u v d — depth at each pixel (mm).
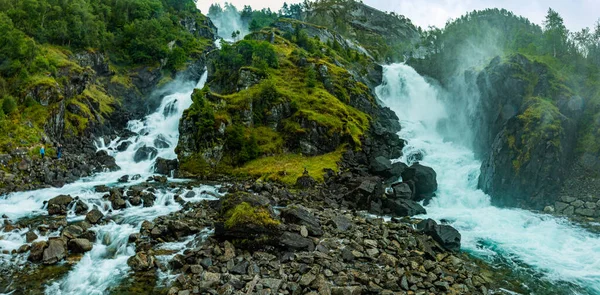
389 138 56594
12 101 42844
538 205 35406
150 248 21141
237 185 38844
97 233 23047
